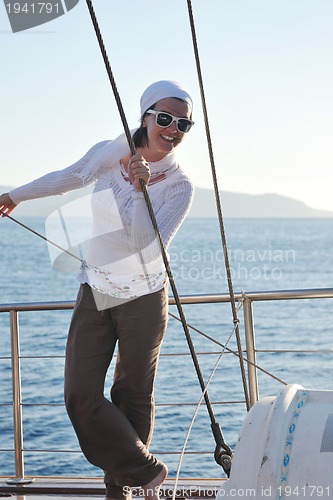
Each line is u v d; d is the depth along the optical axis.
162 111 3.08
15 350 3.94
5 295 38.25
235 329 3.06
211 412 2.96
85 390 3.11
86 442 3.16
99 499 3.62
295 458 1.94
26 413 13.59
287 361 17.41
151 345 3.16
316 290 3.59
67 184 3.23
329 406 2.01
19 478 3.88
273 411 2.01
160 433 11.52
